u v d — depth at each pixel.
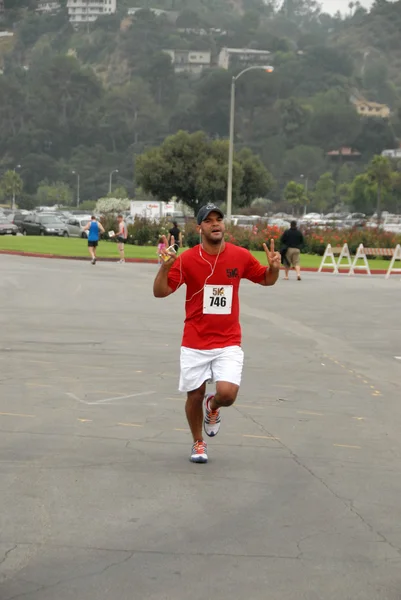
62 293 25.16
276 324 19.53
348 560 6.03
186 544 6.26
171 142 91.38
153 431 9.56
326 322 20.11
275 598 5.39
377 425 10.14
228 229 56.94
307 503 7.25
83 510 6.94
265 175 94.25
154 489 7.52
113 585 5.54
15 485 7.55
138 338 16.70
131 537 6.38
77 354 14.68
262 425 10.01
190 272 8.28
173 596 5.39
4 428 9.56
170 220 67.06
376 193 179.50
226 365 8.36
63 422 9.88
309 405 11.14
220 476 7.96
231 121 57.62
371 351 15.93
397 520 6.88
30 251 46.81
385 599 5.43
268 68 55.91
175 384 12.23
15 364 13.57
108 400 11.09
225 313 8.38
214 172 89.25
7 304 22.14
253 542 6.33
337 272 39.28
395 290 28.97
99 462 8.31
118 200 122.75
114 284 28.39
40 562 5.89
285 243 33.22
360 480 7.95
